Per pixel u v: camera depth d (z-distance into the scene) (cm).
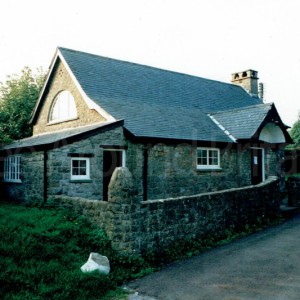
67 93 1648
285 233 1052
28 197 1222
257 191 1212
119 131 1265
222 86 2370
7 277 585
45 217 881
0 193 1479
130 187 788
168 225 870
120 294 630
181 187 1437
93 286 623
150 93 1753
